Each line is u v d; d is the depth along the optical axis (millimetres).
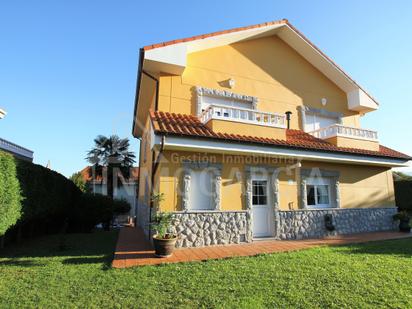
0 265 5875
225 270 5398
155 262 6012
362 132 11672
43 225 11578
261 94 11547
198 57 10484
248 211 8656
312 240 9000
